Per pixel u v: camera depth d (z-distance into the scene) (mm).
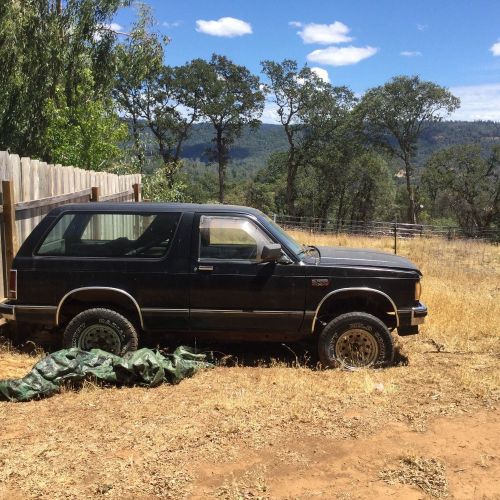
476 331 7273
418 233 33750
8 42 17547
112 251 5504
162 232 5535
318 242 24156
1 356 5699
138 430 4086
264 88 56750
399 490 3314
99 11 19719
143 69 21484
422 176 62219
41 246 5496
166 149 59656
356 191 66375
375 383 5082
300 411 4457
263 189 74875
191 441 3920
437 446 3877
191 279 5422
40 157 17984
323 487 3342
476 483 3393
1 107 18547
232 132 60281
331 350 5547
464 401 4754
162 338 6035
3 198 5840
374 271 5484
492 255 20609
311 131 58062
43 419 4297
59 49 18766
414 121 57938
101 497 3203
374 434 4074
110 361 5145
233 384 5113
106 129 16250
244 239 5551
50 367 4902
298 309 5469
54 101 18000
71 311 5629
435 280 12164
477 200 56812
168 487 3316
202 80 54156
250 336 5598
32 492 3244
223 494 3250
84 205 5621
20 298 5449
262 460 3668
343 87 56531
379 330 5508
